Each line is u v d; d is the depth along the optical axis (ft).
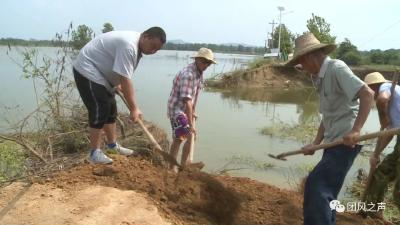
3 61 73.05
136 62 15.43
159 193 14.84
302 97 68.69
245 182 19.36
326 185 12.62
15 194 14.05
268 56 109.29
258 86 81.92
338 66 12.32
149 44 15.25
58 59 26.00
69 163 17.85
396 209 18.83
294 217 15.76
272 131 36.17
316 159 28.89
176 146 19.06
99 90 15.20
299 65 13.52
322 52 12.75
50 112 23.89
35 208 13.01
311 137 34.65
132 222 12.61
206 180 15.24
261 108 53.62
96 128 15.69
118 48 14.85
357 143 12.57
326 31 103.91
